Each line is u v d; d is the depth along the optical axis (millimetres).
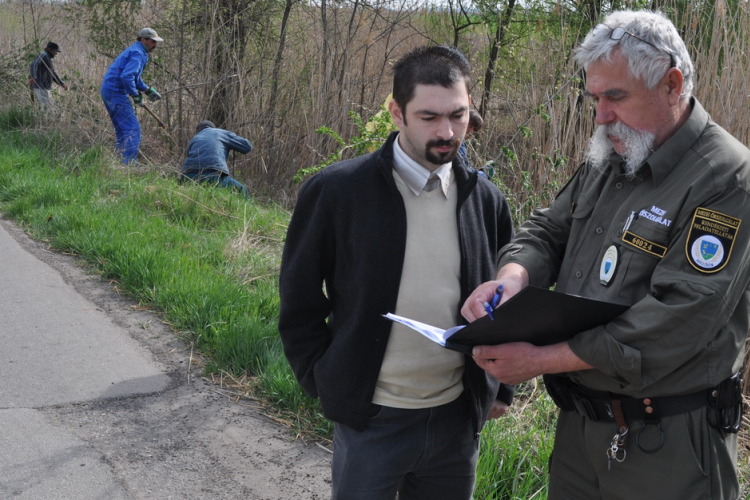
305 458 3336
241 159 9305
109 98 9227
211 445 3385
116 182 7762
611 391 1979
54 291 5098
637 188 1997
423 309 2121
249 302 4758
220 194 7453
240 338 4195
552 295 1750
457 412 2238
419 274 2113
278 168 9109
